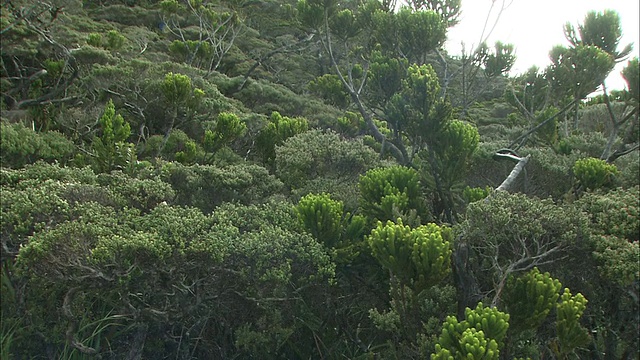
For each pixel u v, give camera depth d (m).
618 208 4.34
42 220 4.21
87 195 4.71
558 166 6.35
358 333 4.98
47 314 4.43
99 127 8.49
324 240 4.66
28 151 6.05
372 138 8.65
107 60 9.80
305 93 15.33
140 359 4.37
